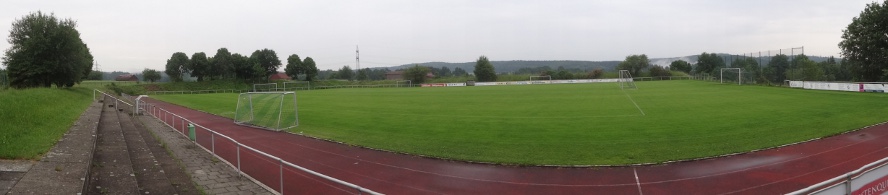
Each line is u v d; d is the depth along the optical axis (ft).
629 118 85.10
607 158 50.34
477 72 390.21
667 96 137.90
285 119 93.71
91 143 39.34
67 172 28.25
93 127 52.90
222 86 346.74
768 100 115.55
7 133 38.86
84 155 33.45
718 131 67.62
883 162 24.99
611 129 71.87
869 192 22.85
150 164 38.14
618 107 106.11
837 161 47.06
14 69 169.48
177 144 58.34
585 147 57.36
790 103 106.42
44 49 169.99
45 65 171.42
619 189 38.40
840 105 99.66
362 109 117.29
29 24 172.76
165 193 29.81
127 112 109.40
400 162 49.83
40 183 25.38
